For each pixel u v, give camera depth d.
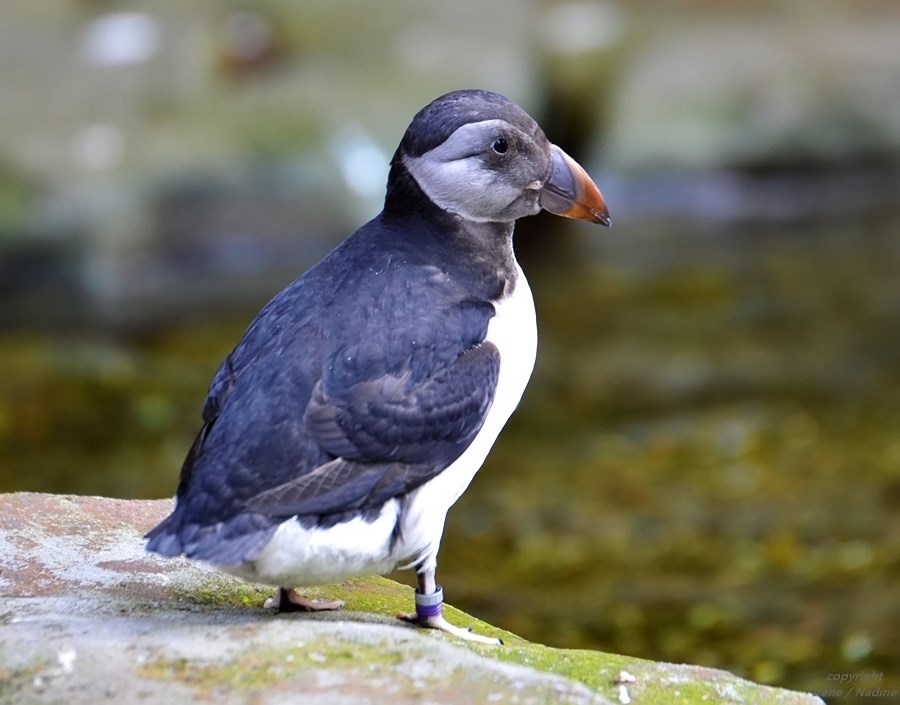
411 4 22.50
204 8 21.69
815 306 17.75
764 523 12.23
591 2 23.08
